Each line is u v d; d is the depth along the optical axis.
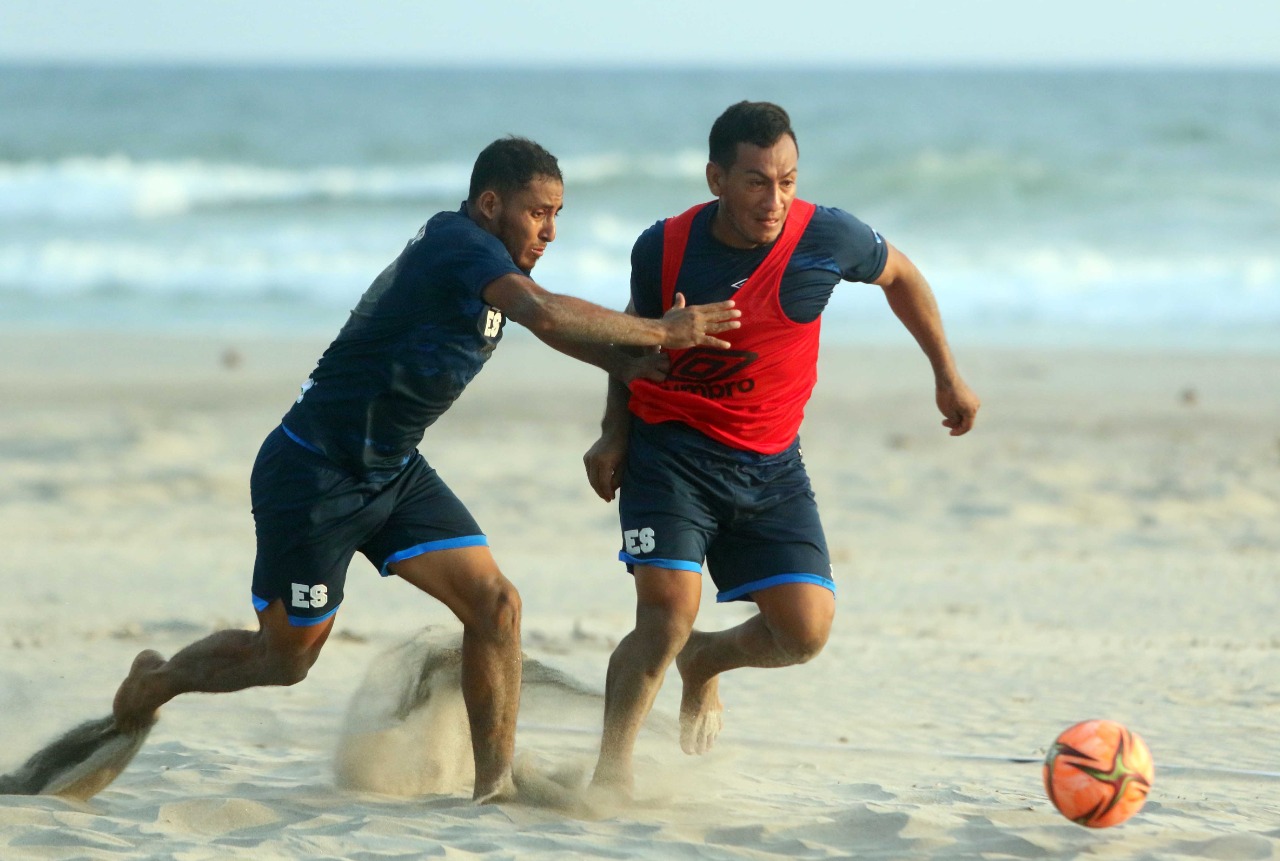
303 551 15.77
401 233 105.69
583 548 36.28
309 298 86.69
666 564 16.53
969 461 47.12
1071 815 14.53
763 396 16.97
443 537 16.22
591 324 14.68
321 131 170.25
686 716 18.61
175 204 116.06
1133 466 46.47
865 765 19.31
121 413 54.12
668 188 119.25
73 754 16.75
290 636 16.05
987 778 18.59
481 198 15.73
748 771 18.84
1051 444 49.84
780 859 14.07
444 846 13.99
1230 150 140.38
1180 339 74.94
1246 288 87.19
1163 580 33.00
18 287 88.00
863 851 14.46
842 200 112.19
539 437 50.94
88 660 24.41
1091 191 114.31
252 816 15.56
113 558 34.12
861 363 67.06
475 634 16.19
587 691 20.28
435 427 52.31
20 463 45.56
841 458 47.56
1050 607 30.41
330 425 15.70
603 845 14.33
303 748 19.67
